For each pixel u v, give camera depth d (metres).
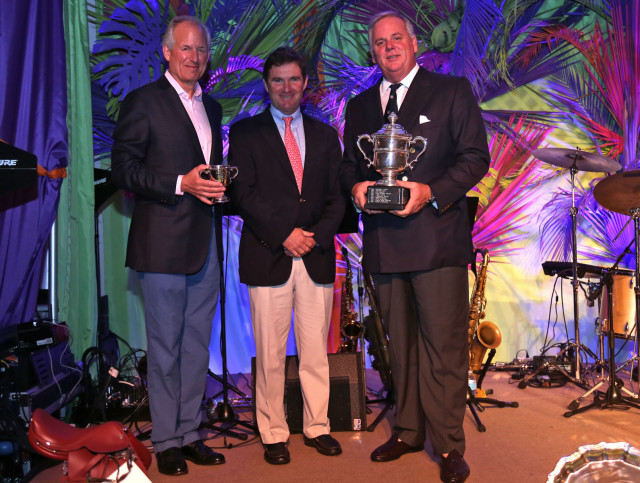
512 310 5.43
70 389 3.58
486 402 4.18
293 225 3.11
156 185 2.93
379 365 4.04
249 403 4.19
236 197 3.16
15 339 3.20
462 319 2.93
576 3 5.20
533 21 5.12
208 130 3.22
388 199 2.66
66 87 3.90
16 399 3.07
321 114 4.99
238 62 4.47
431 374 2.95
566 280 5.40
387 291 3.08
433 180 2.85
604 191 4.12
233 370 5.16
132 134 3.00
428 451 3.24
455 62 4.79
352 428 3.62
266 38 4.50
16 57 3.67
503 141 5.34
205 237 3.10
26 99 3.71
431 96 2.90
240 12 4.45
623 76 5.00
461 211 2.94
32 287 3.76
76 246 4.07
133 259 3.02
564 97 5.32
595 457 2.05
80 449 2.20
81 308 4.10
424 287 2.91
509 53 5.15
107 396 3.87
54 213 3.80
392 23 2.90
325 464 3.10
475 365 4.40
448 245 2.86
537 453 3.23
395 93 2.98
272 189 3.17
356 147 3.12
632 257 5.22
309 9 4.55
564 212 5.34
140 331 4.64
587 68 5.27
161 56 4.34
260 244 3.19
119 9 4.23
